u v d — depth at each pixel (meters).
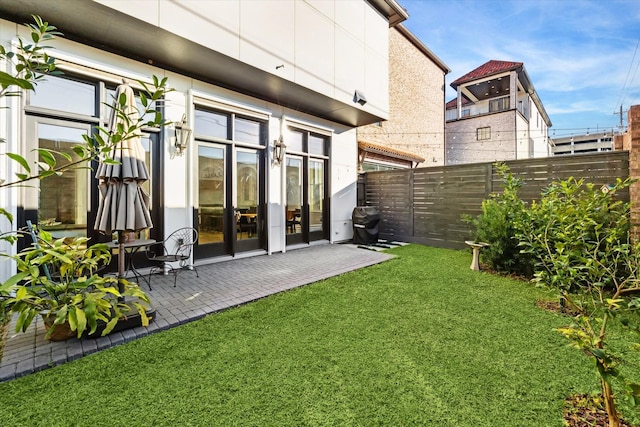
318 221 7.74
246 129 5.98
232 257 5.66
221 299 3.50
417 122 13.36
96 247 2.57
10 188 3.45
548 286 2.59
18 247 3.49
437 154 14.77
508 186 4.75
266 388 1.95
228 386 1.97
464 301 3.53
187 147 4.94
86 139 1.65
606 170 4.91
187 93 4.98
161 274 4.62
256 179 6.19
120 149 2.91
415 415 1.72
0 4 3.25
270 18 5.10
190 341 2.55
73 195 3.95
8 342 2.43
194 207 5.09
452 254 6.38
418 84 13.38
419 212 7.80
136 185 3.02
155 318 2.94
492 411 1.75
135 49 4.27
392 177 8.38
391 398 1.86
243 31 4.70
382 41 7.74
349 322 2.95
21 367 2.09
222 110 5.47
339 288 4.00
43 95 3.72
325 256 6.10
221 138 5.52
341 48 6.53
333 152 7.91
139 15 3.59
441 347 2.47
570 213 2.49
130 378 2.04
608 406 1.53
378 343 2.54
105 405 1.78
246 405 1.80
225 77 5.23
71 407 1.77
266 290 3.85
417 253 6.50
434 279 4.43
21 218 3.54
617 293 1.89
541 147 27.12
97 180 4.08
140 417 1.70
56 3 3.27
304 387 1.96
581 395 1.88
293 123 6.82
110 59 4.22
